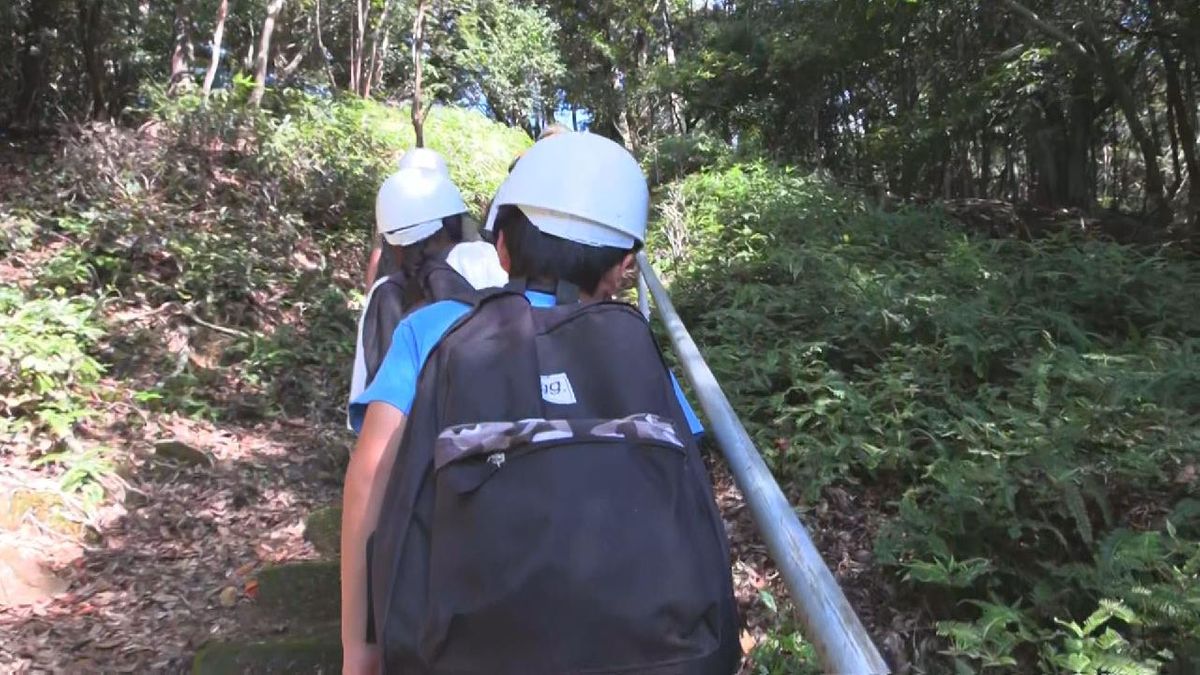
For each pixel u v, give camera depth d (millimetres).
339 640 3205
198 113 9891
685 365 2090
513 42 23734
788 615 3193
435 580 1148
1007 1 11305
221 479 4789
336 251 8758
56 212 7430
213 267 7047
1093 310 5746
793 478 3990
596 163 1409
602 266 1411
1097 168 17188
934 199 11781
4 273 6383
